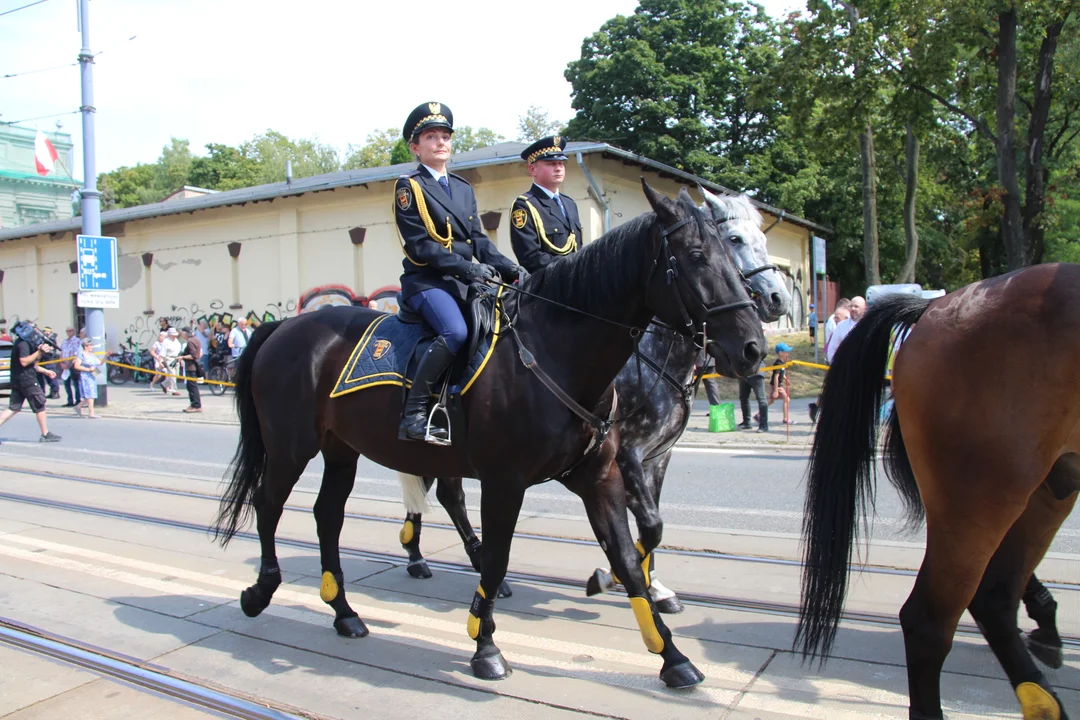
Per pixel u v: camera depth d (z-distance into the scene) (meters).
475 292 4.03
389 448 4.18
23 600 5.08
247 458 4.90
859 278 33.69
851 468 3.33
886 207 31.47
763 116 30.30
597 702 3.54
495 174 18.31
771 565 5.42
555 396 3.70
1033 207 18.16
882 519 6.62
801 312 29.77
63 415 16.67
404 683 3.81
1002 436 2.79
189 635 4.48
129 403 18.61
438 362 3.87
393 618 4.73
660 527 4.63
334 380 4.46
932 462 2.97
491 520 3.81
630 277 3.63
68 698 3.71
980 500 2.85
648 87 29.11
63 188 42.81
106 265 17.75
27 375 12.27
